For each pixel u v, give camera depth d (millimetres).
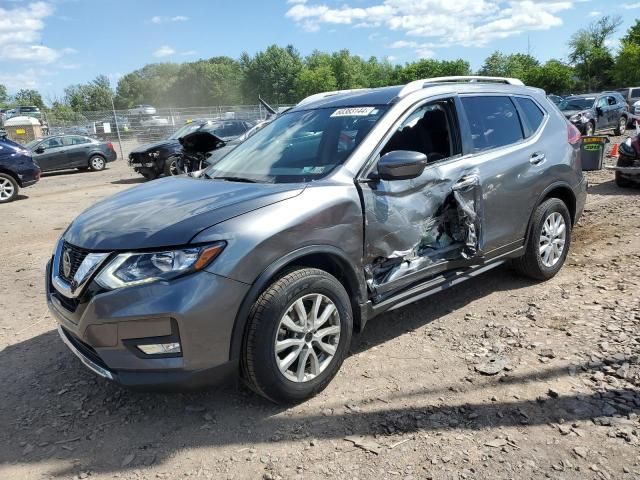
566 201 5109
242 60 97688
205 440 2881
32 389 3521
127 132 29984
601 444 2658
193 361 2752
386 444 2760
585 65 68625
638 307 4164
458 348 3727
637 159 9148
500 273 5152
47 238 8219
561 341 3719
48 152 18500
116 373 2832
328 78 79062
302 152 3764
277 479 2561
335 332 3230
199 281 2709
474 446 2703
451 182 3844
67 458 2799
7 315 4910
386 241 3484
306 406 3131
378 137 3562
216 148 8492
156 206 3193
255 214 2928
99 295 2744
